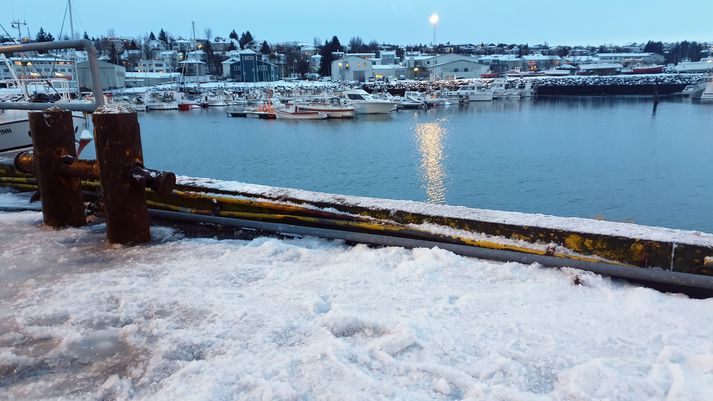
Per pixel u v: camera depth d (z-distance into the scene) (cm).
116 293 274
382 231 350
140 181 347
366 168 2828
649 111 6091
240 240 376
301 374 194
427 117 5562
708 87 7350
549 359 204
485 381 190
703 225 1873
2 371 206
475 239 322
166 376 199
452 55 12000
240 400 179
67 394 190
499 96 8781
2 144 977
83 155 2295
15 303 265
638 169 2730
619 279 282
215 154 3338
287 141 3825
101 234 385
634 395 180
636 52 18988
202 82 11325
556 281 280
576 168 2764
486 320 236
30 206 472
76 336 228
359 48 16412
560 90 9769
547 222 317
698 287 262
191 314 248
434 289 273
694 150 3262
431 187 2409
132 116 351
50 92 1450
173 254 339
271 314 243
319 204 375
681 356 201
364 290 271
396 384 189
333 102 5856
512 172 2684
